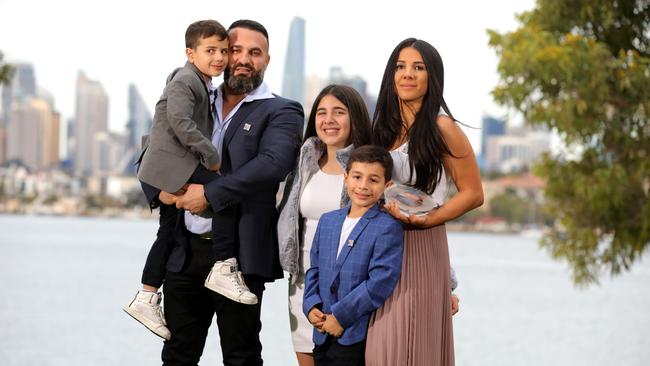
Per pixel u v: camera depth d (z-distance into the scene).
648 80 10.38
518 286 52.06
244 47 5.09
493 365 18.47
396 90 4.60
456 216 4.49
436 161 4.47
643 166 10.84
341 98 4.96
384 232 4.39
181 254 5.12
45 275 47.34
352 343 4.44
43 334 22.38
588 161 11.48
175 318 5.18
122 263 60.75
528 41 10.62
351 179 4.45
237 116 5.12
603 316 32.72
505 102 10.96
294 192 5.07
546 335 24.95
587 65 10.37
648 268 101.62
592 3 11.01
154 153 4.92
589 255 11.82
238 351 5.11
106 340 21.33
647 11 11.18
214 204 4.89
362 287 4.37
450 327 4.62
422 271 4.46
